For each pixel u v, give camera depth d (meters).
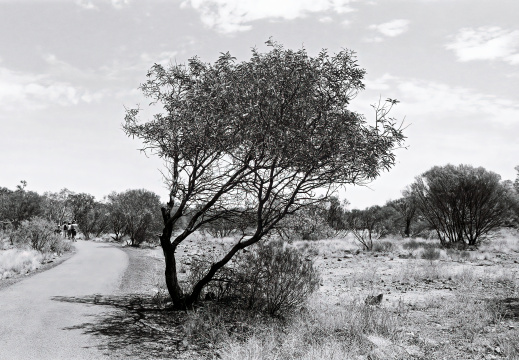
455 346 7.21
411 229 37.41
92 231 43.22
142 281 13.25
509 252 24.44
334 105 7.80
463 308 9.88
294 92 7.55
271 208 8.87
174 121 9.20
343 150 7.54
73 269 15.51
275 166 8.09
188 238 34.34
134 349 6.73
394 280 14.80
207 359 6.42
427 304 10.58
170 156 9.30
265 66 7.62
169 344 7.05
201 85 8.68
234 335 7.37
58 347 6.66
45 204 41.00
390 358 6.53
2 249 22.72
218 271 10.58
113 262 18.03
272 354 6.49
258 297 9.39
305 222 9.85
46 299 9.93
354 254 24.00
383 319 8.41
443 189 27.30
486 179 26.92
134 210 30.73
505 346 6.94
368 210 36.53
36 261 17.00
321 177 8.21
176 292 9.41
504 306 10.01
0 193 41.09
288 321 8.51
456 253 22.59
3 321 7.91
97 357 6.32
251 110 7.45
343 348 6.76
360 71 7.61
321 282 14.19
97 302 9.88
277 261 9.64
